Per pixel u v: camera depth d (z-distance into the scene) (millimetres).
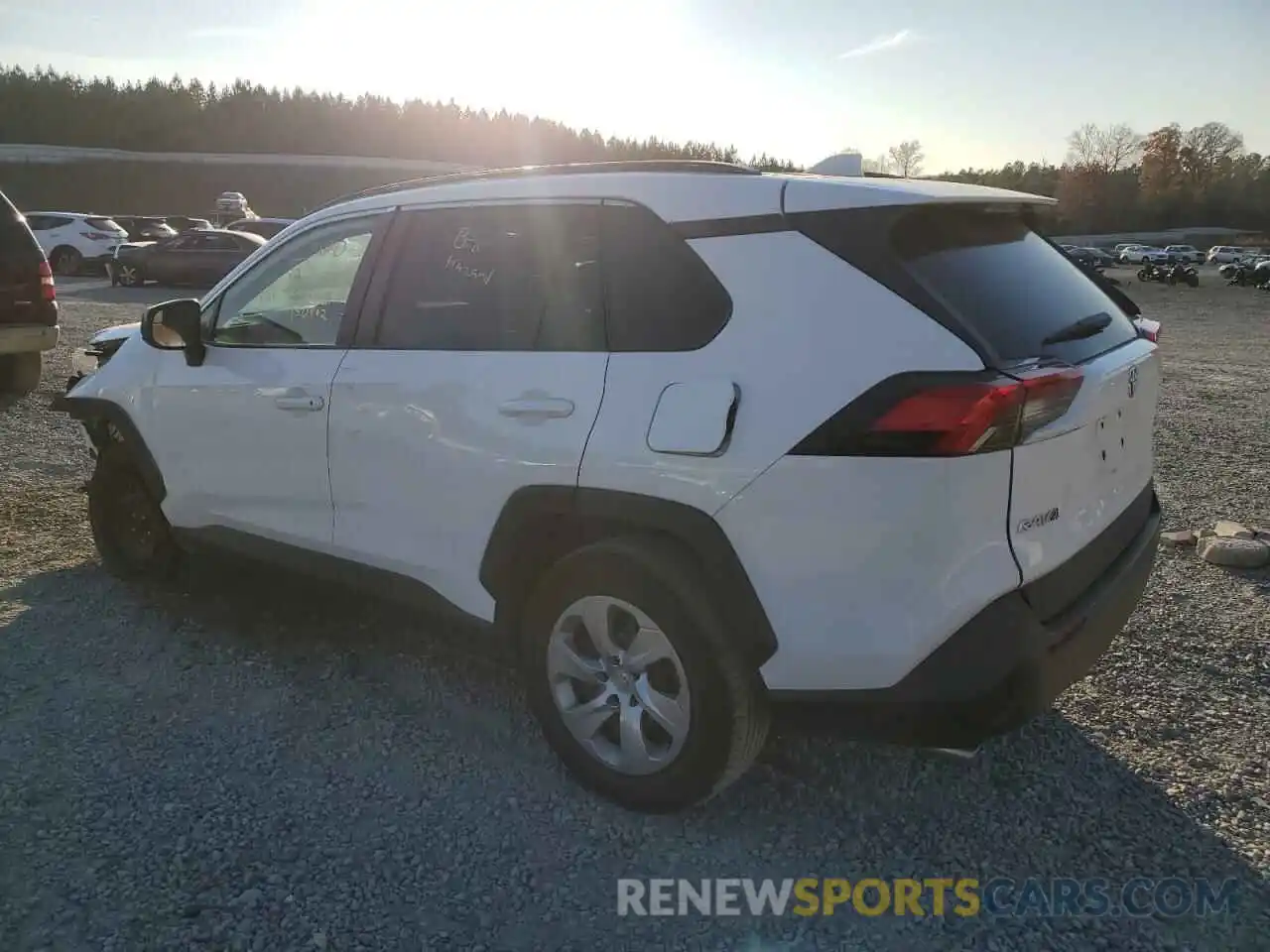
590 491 2744
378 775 3057
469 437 3002
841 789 3021
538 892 2562
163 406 3992
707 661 2596
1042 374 2367
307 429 3473
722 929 2451
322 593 4453
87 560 4824
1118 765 3150
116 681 3623
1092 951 2395
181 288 22766
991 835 2811
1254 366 13406
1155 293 35438
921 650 2367
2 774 3012
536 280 2990
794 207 2596
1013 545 2375
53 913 2434
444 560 3162
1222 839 2789
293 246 3756
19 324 8320
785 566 2471
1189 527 5516
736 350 2559
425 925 2438
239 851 2686
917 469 2299
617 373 2738
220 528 3912
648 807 2828
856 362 2391
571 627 2918
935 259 2531
